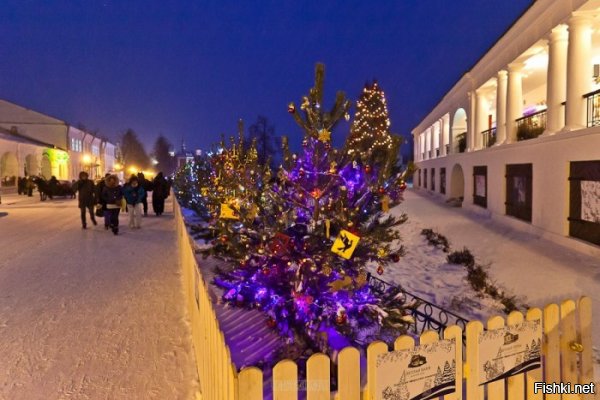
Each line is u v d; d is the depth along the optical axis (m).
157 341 4.39
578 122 10.38
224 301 4.60
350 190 3.46
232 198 4.09
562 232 10.19
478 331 2.64
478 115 19.62
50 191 25.38
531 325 2.82
